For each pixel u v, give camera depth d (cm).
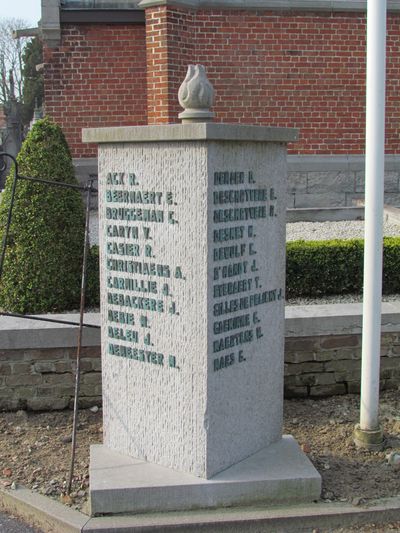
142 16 1069
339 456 433
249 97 1073
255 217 378
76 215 563
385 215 1002
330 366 521
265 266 390
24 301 545
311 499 377
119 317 391
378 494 386
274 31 1062
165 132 347
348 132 1105
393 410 501
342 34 1079
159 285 371
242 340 380
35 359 496
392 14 1083
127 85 1090
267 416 407
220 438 373
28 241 546
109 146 379
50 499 386
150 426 388
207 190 344
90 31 1074
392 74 1100
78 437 466
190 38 1043
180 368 369
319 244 613
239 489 368
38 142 562
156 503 365
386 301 585
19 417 497
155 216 366
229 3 1042
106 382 404
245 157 365
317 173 1106
